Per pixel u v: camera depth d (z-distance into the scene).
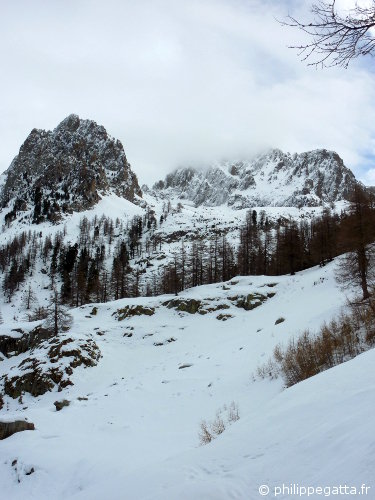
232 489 4.75
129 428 15.38
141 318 45.56
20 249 122.50
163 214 159.38
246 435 6.85
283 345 20.81
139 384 23.89
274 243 78.69
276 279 49.75
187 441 12.36
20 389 30.31
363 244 27.11
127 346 39.12
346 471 4.12
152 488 5.77
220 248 76.69
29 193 184.38
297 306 35.34
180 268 65.25
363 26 3.45
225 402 16.06
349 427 5.23
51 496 10.00
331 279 39.78
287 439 5.89
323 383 8.20
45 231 147.00
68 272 101.56
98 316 46.97
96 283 78.25
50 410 20.50
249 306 43.72
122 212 182.62
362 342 14.77
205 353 29.72
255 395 15.47
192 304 46.00
